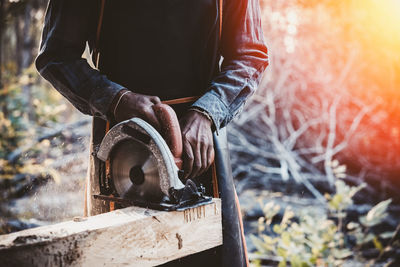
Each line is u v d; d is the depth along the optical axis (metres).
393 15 5.67
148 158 1.13
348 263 2.90
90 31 1.41
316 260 2.49
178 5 1.38
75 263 0.96
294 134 5.67
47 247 0.92
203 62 1.44
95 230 0.98
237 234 1.39
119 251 1.02
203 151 1.24
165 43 1.38
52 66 1.31
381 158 5.30
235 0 1.46
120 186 1.21
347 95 5.89
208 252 1.35
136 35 1.38
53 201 4.06
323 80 5.96
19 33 6.85
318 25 6.03
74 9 1.33
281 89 5.99
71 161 4.78
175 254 1.11
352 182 4.95
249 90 1.40
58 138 4.98
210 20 1.41
